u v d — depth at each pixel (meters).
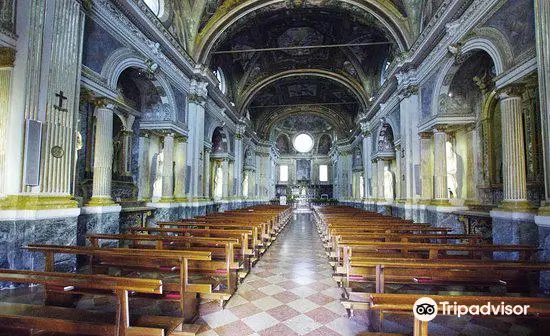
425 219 9.98
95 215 6.79
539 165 6.57
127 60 7.98
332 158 33.66
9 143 4.88
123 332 2.47
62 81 5.52
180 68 11.29
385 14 11.43
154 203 10.45
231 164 19.88
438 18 8.60
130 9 7.86
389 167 16.62
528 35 5.57
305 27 15.44
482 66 8.41
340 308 3.99
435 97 9.34
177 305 3.87
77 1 5.92
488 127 8.51
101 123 7.26
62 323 2.46
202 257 3.38
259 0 12.21
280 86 22.83
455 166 9.88
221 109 16.59
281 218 12.26
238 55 17.41
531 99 6.77
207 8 12.00
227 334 3.24
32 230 4.71
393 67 12.20
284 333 3.28
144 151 10.62
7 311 2.75
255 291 4.69
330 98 24.50
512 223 5.85
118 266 4.44
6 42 4.88
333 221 7.94
